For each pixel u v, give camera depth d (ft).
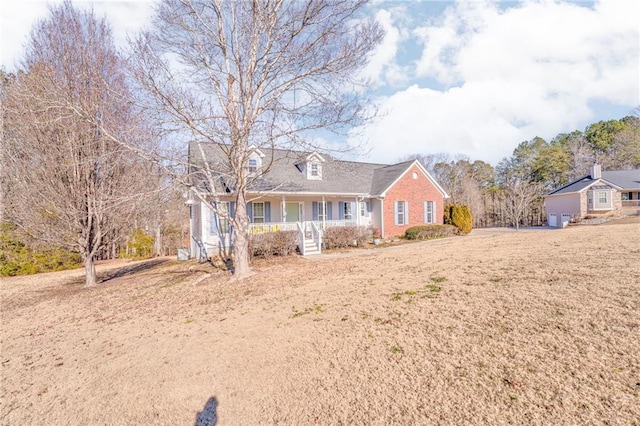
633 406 7.42
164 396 11.56
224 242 51.39
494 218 117.39
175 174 31.76
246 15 28.99
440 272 23.36
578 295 14.15
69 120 34.63
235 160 30.48
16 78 36.94
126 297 30.07
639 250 21.62
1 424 10.82
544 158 133.39
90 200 37.76
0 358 17.12
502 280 18.53
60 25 36.06
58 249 54.60
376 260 35.14
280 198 58.44
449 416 8.25
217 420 9.84
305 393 10.51
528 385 8.83
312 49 28.22
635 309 11.92
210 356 14.34
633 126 129.49
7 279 48.88
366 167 80.79
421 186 72.33
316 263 38.70
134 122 30.63
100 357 15.92
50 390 12.95
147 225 75.05
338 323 15.85
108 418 10.62
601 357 9.43
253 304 22.22
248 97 29.35
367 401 9.52
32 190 35.68
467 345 11.54
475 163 153.17
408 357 11.49
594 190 90.99
